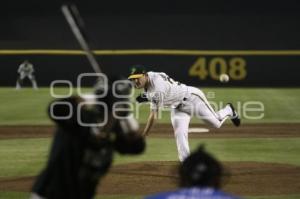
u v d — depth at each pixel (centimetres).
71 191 1352
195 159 974
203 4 10694
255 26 10612
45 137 4247
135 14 10762
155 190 2544
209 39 10681
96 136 1334
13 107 6184
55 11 10712
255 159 3325
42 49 9162
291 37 10581
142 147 1375
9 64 9088
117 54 9044
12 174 2920
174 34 10719
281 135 4322
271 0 10588
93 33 10794
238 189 2558
